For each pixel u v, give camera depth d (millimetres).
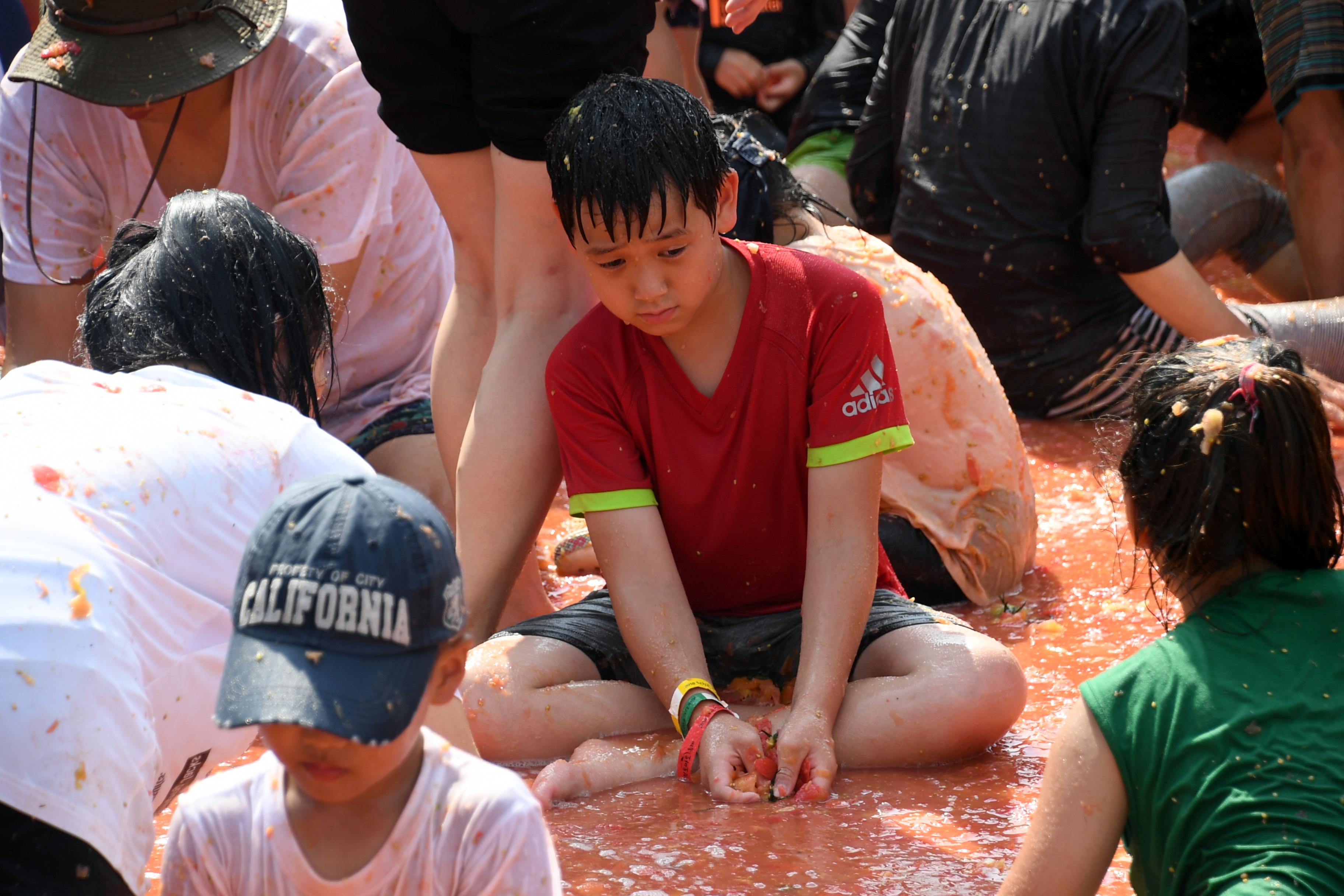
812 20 12641
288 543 2564
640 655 4934
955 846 4141
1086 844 3242
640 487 5059
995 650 4859
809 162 10500
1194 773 3098
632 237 4434
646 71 9023
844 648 4785
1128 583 6379
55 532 3117
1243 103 11758
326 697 2484
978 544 6227
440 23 5234
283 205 6602
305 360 4047
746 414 4961
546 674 4965
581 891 3869
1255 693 3127
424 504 2668
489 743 4863
